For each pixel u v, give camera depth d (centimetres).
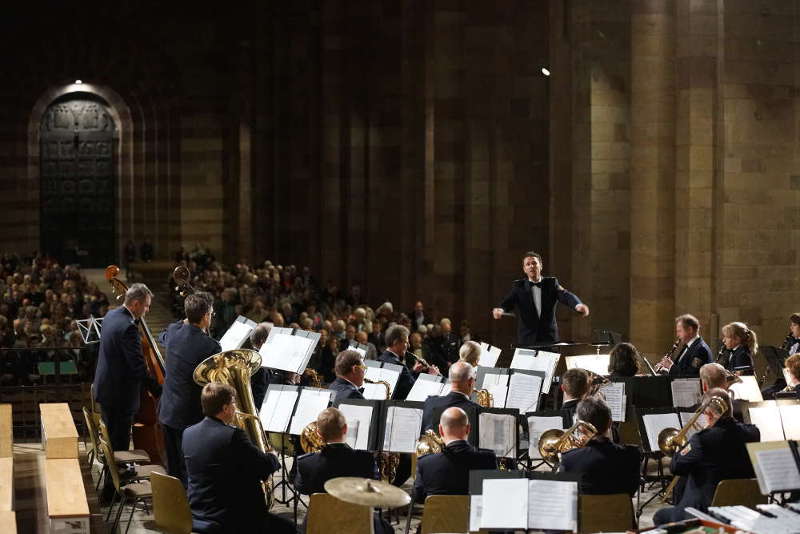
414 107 3738
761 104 2345
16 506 1332
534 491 952
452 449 1110
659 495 1426
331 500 1048
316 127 4672
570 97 2859
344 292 4438
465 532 1043
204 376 1238
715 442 1125
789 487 1002
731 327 1603
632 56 2419
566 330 2878
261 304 3184
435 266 3500
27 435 2048
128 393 1400
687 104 2352
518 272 3400
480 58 3391
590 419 1118
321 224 4622
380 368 1492
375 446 1236
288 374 1574
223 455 1081
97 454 1387
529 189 3391
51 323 2844
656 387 1398
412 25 3741
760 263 2355
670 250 2406
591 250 2708
